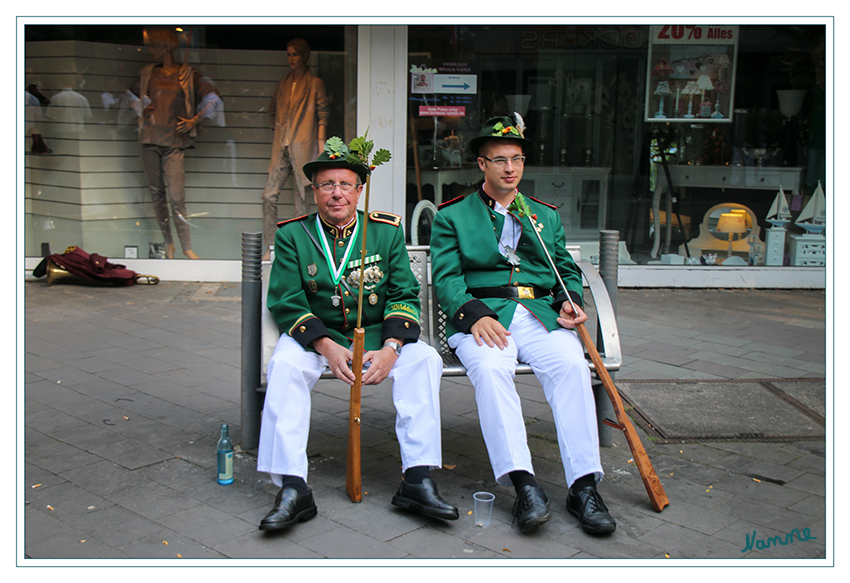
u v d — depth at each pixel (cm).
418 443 294
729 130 742
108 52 730
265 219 754
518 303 334
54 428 373
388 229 329
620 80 725
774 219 757
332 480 322
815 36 720
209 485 314
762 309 673
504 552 265
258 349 342
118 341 534
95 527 277
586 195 743
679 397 434
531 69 715
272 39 719
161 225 757
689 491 317
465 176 724
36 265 747
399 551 264
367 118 711
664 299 707
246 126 739
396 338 312
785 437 376
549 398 308
